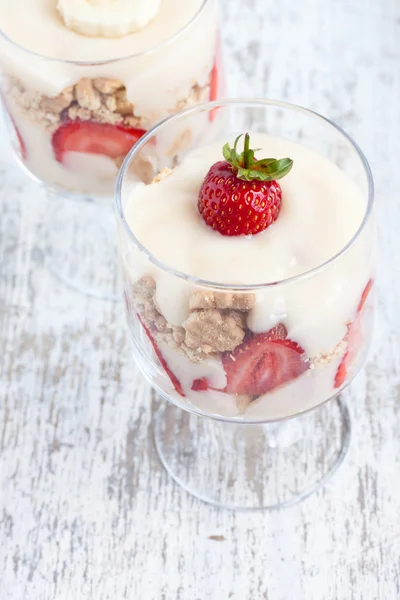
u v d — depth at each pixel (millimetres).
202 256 494
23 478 572
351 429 583
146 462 578
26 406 593
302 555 549
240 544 553
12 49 553
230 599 540
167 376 512
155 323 490
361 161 504
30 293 632
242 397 504
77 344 613
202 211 503
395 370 595
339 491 565
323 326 482
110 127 569
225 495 568
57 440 583
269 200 494
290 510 562
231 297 469
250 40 715
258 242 497
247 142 493
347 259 478
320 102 686
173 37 550
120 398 595
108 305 627
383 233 633
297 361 490
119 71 552
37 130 575
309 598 538
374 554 546
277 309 472
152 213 509
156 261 477
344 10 723
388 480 566
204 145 550
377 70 697
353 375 533
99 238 654
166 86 561
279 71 701
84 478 572
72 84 555
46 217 661
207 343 479
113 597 542
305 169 520
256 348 482
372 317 530
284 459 578
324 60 704
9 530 558
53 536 557
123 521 561
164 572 547
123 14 569
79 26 573
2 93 576
